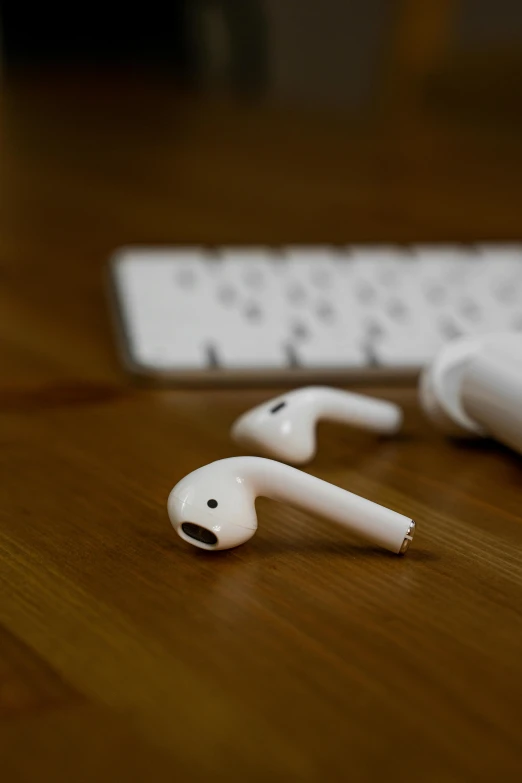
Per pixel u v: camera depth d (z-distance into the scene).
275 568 0.36
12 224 0.59
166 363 0.44
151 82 1.03
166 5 1.10
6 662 0.33
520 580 0.35
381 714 0.31
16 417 0.42
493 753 0.30
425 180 0.68
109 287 0.49
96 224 0.59
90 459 0.40
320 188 0.66
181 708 0.31
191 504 0.36
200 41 1.04
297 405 0.40
